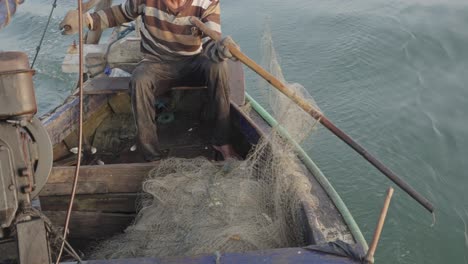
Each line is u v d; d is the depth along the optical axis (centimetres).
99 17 357
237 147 378
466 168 602
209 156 373
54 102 829
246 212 267
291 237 261
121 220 312
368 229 522
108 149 395
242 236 246
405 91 754
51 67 935
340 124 688
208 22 344
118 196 310
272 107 331
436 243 507
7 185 176
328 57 849
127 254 262
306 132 321
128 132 409
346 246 210
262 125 388
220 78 339
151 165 305
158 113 424
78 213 311
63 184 305
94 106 402
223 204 271
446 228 524
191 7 346
